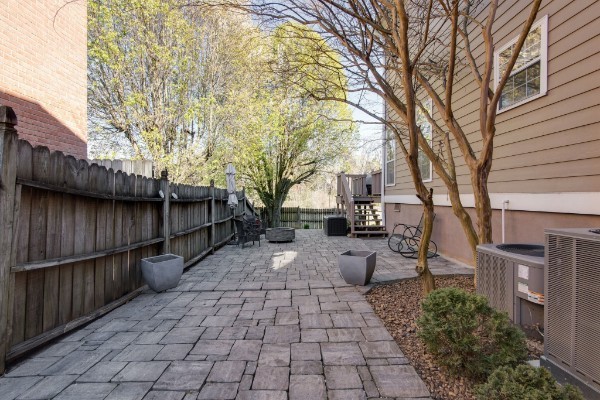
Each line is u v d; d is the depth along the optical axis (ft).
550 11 12.26
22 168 8.04
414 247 25.73
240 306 12.16
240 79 35.78
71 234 9.87
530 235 13.61
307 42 15.46
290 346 8.79
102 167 11.37
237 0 12.48
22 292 8.16
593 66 10.53
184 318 10.96
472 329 6.95
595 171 10.50
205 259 22.18
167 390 6.81
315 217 53.01
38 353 8.43
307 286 14.76
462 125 19.08
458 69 18.90
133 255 13.65
